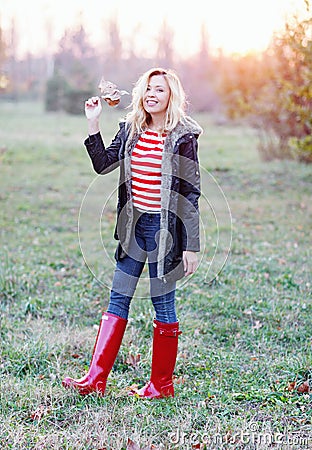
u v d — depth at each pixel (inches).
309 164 515.5
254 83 548.7
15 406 133.0
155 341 138.9
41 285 227.5
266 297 212.8
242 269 244.7
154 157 130.2
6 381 144.9
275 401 137.5
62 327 186.1
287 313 197.8
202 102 1186.6
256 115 568.7
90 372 138.6
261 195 411.5
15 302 208.2
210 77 964.6
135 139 132.7
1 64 879.7
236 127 904.9
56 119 914.1
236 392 142.9
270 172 487.5
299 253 272.8
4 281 222.4
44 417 128.3
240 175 473.7
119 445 117.3
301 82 447.5
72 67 1144.8
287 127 528.1
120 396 139.5
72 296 213.6
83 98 1064.2
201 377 152.2
